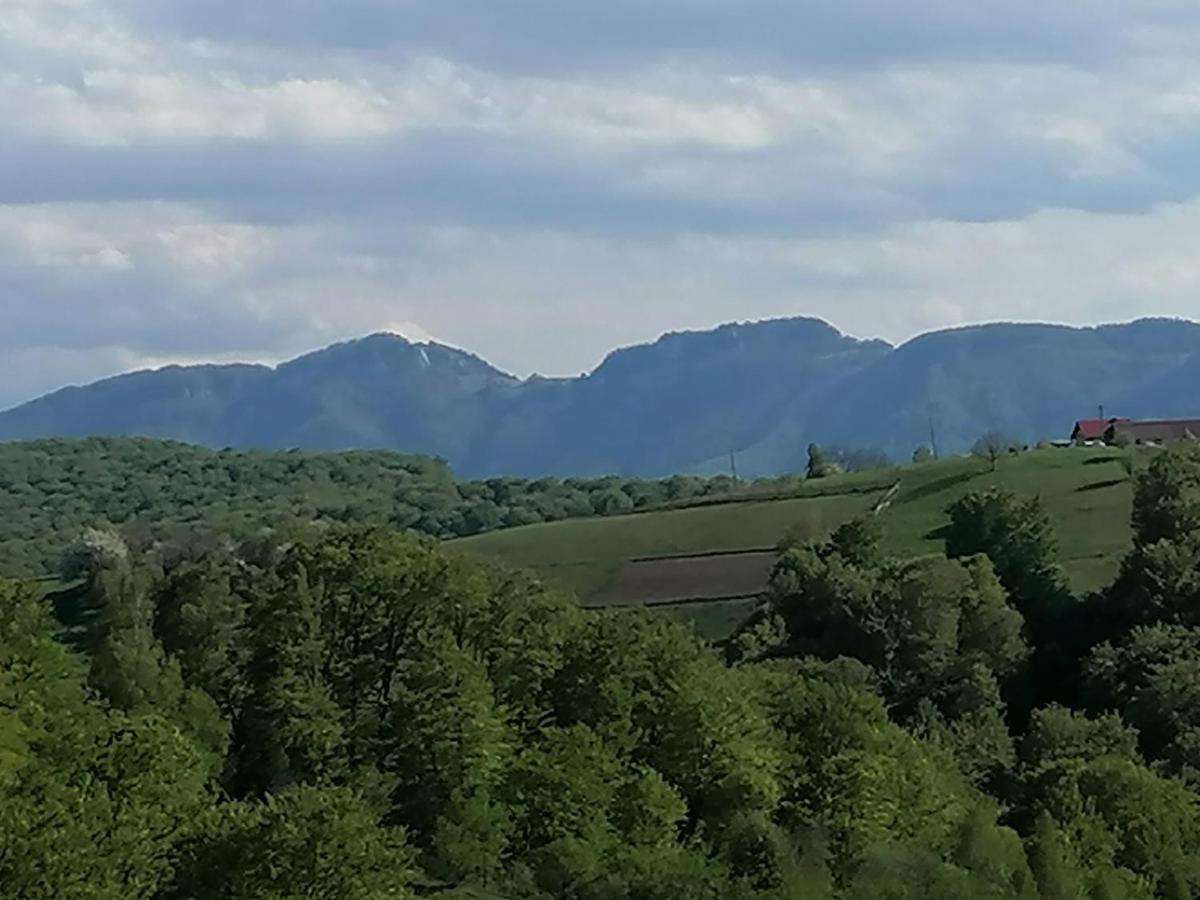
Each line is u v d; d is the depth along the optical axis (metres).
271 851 50.72
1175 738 119.81
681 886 73.56
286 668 82.56
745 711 89.12
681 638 92.94
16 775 52.22
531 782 79.38
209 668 110.56
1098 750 114.69
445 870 75.19
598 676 87.75
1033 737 120.00
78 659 125.50
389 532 92.81
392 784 77.81
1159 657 130.62
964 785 103.25
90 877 47.00
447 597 87.50
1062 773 101.25
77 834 47.31
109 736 62.19
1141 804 96.06
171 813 57.19
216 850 51.25
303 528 167.25
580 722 83.88
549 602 96.56
